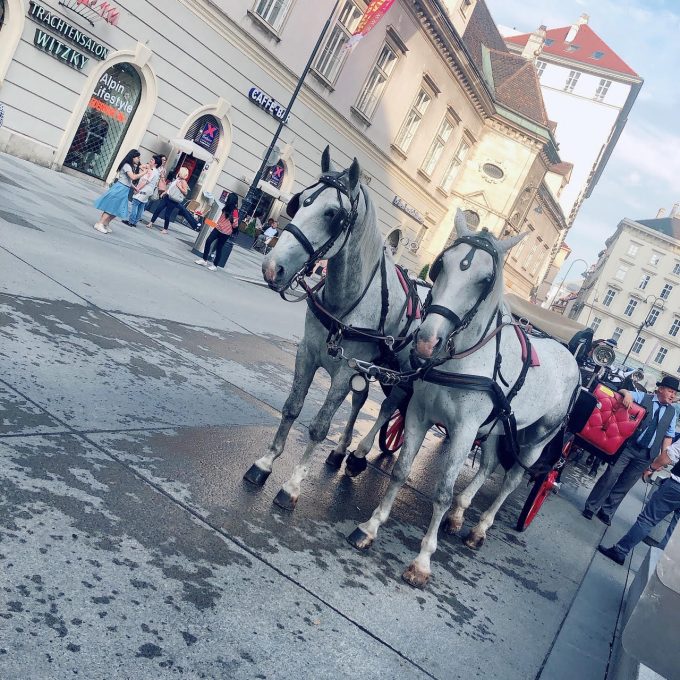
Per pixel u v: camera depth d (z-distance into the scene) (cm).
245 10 1762
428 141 2828
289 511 416
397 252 3023
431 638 347
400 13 2305
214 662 252
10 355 454
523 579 496
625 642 304
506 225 3397
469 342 388
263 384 691
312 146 2222
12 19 1311
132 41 1535
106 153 1647
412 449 416
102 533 299
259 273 1652
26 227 857
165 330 713
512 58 3675
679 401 794
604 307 7250
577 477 1091
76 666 219
